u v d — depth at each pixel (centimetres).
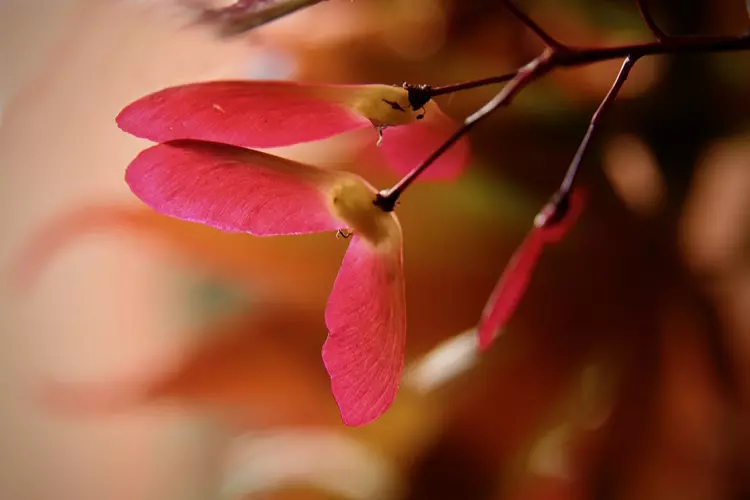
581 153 15
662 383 18
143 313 30
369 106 14
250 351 21
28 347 30
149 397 21
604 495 18
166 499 33
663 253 18
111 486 33
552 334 18
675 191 19
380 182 18
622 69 15
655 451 18
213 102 14
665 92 18
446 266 19
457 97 18
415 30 18
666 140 19
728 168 18
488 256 18
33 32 18
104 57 16
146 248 21
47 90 17
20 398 31
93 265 30
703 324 18
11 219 23
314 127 14
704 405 19
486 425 18
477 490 19
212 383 21
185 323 28
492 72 18
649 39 18
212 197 14
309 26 18
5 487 31
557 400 18
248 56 17
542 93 18
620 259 18
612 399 18
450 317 19
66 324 30
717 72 18
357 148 17
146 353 27
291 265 19
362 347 14
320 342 21
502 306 16
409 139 15
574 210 16
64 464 32
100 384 22
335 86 14
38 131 18
